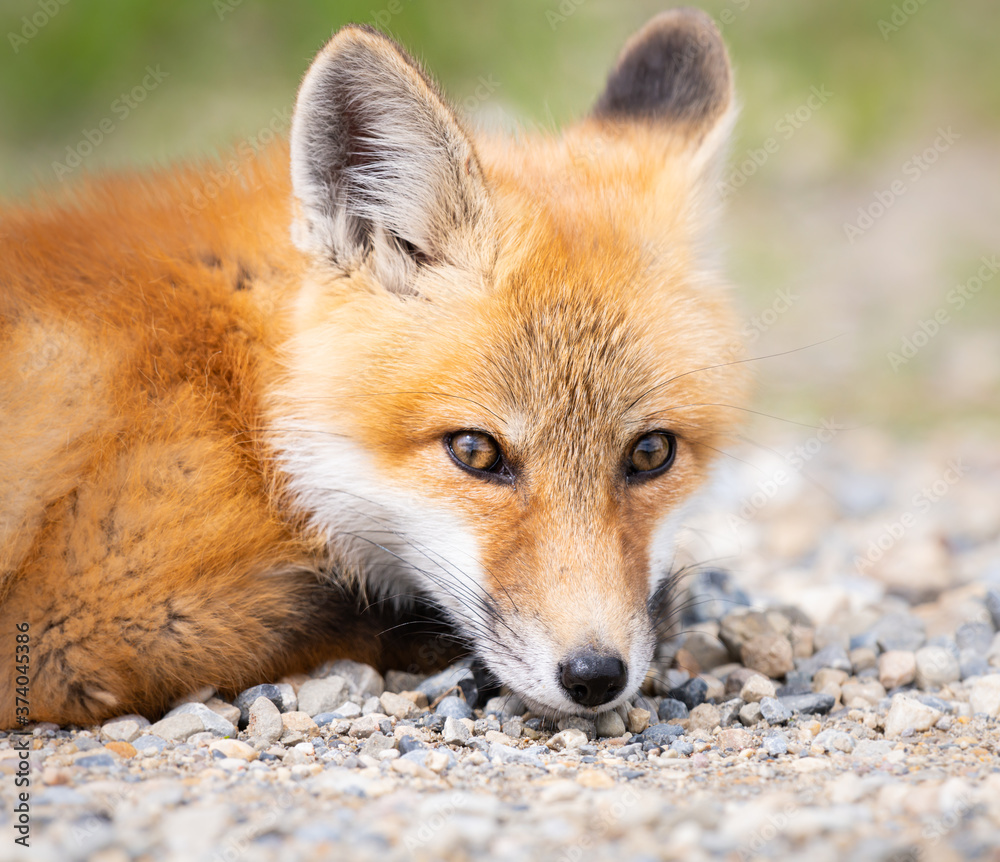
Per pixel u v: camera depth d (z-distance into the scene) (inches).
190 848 198.8
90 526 280.5
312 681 306.3
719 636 369.1
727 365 351.6
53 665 277.0
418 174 319.3
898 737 295.6
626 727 299.0
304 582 322.7
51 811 216.5
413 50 915.4
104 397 296.7
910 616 398.6
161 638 283.4
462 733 278.8
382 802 225.9
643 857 196.5
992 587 432.1
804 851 198.1
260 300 323.9
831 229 1035.3
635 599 292.5
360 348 313.4
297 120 305.0
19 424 284.8
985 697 317.1
